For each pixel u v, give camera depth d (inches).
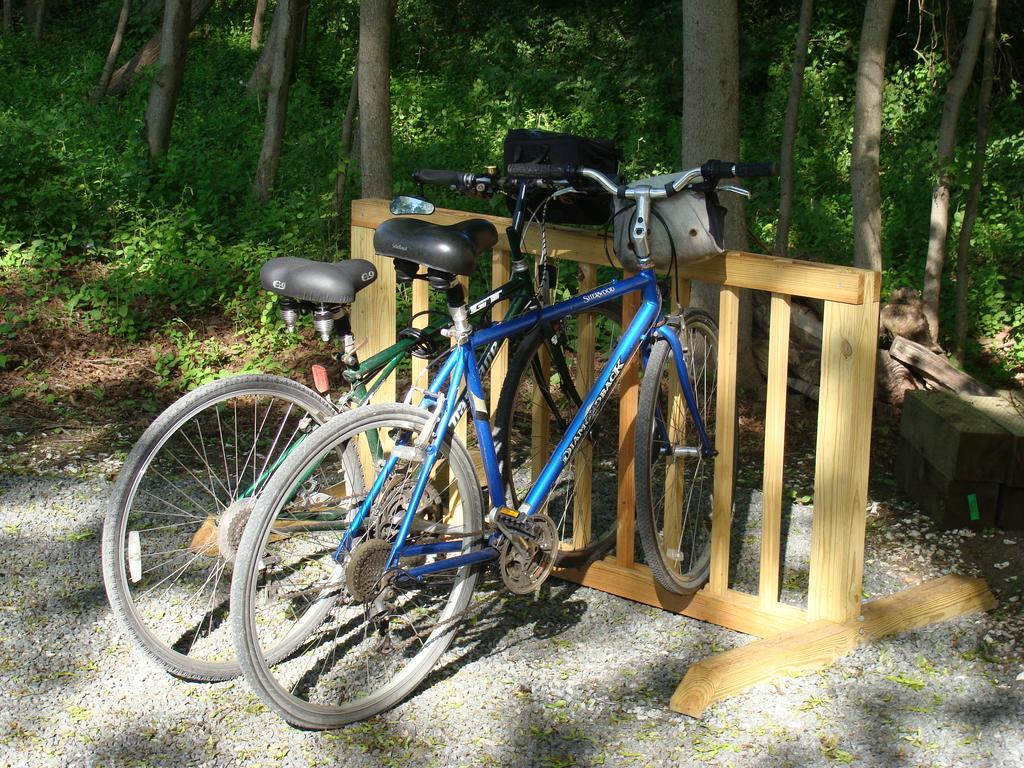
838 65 567.2
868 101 236.1
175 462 195.2
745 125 521.3
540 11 749.9
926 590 143.6
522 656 132.1
